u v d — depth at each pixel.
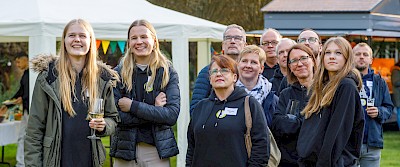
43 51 6.98
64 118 4.25
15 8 7.59
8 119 8.80
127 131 4.88
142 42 4.89
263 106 4.90
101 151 4.35
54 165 4.24
